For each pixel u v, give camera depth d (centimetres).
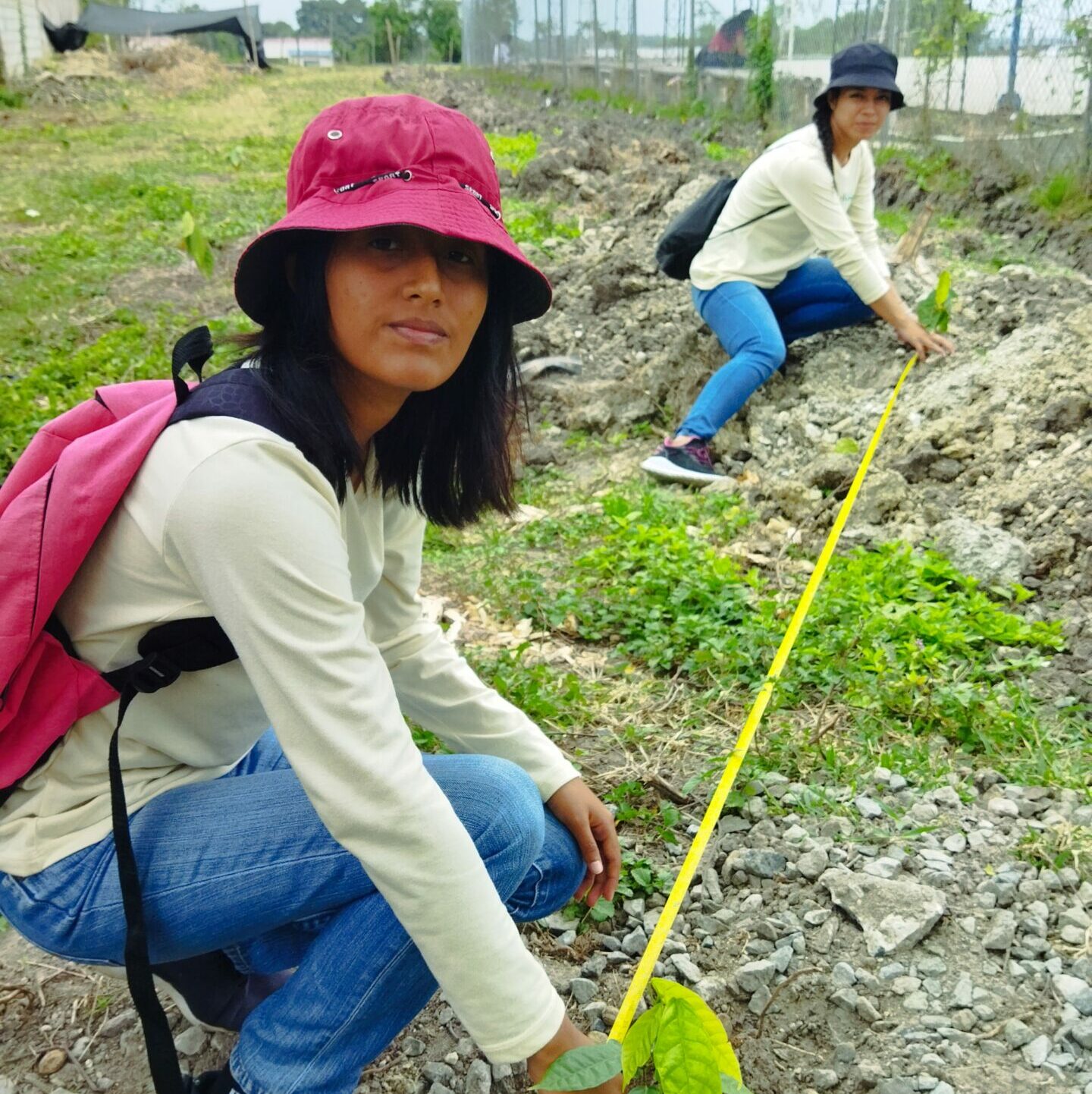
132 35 4031
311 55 7088
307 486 152
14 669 158
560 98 2241
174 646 160
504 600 408
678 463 511
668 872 264
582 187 1050
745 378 513
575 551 454
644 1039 144
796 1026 224
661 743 316
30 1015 234
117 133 2094
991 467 461
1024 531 428
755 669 346
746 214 534
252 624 145
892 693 324
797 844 271
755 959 240
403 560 198
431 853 150
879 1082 209
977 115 1075
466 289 164
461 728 208
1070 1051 215
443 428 183
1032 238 795
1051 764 300
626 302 709
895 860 263
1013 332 524
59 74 3112
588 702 339
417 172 157
